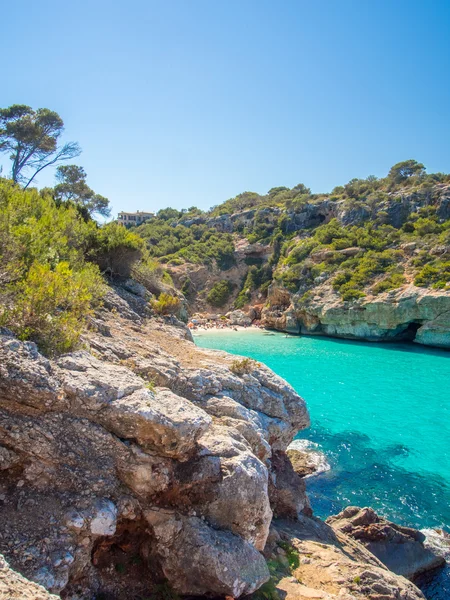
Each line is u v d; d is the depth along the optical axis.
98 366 6.79
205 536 6.18
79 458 5.93
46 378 5.80
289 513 10.56
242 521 6.59
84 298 8.59
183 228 102.06
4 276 7.77
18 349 5.90
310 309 56.84
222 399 9.49
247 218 99.12
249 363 11.68
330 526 11.55
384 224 68.00
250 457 7.11
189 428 6.27
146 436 6.15
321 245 68.75
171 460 6.56
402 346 48.78
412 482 17.38
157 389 7.13
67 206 23.92
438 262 51.38
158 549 6.28
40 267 8.20
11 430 5.58
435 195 69.00
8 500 5.46
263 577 6.38
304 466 18.23
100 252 18.44
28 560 4.96
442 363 39.09
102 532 5.67
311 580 7.72
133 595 5.96
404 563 11.96
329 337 56.78
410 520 14.82
